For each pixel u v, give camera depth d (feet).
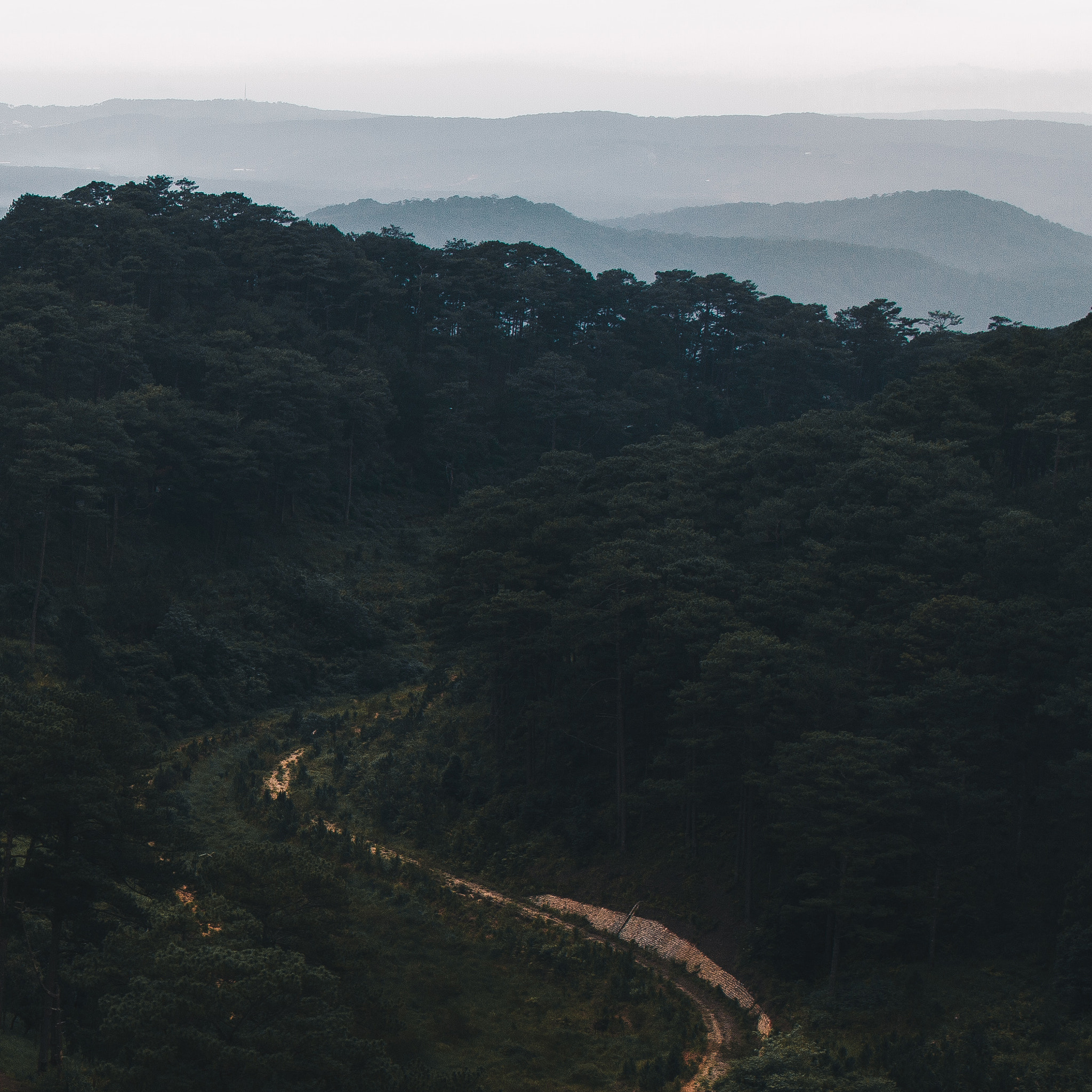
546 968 184.85
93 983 105.09
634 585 228.22
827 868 174.60
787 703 192.65
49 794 110.32
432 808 242.37
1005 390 295.89
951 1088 134.72
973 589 210.79
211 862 130.41
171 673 303.27
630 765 233.35
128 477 347.97
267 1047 93.71
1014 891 174.19
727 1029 165.68
